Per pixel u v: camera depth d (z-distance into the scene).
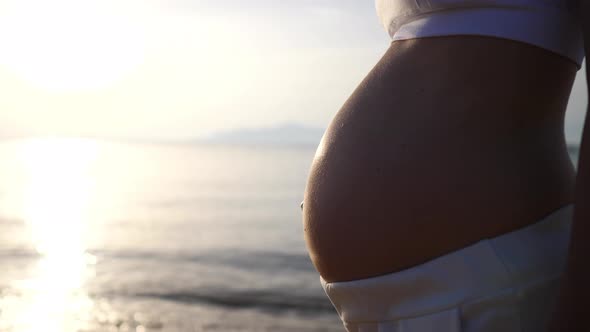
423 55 1.09
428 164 1.02
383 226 1.05
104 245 30.61
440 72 1.06
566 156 1.15
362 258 1.07
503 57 1.00
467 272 0.96
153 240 31.94
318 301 18.42
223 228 36.06
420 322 0.99
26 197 58.28
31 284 21.48
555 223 1.04
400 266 1.02
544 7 1.00
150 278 22.14
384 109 1.12
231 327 15.61
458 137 1.02
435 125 1.04
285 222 38.53
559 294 0.82
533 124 1.05
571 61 1.07
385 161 1.07
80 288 20.58
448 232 0.99
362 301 1.07
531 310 0.96
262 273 22.94
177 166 116.38
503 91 1.01
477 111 1.02
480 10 1.01
